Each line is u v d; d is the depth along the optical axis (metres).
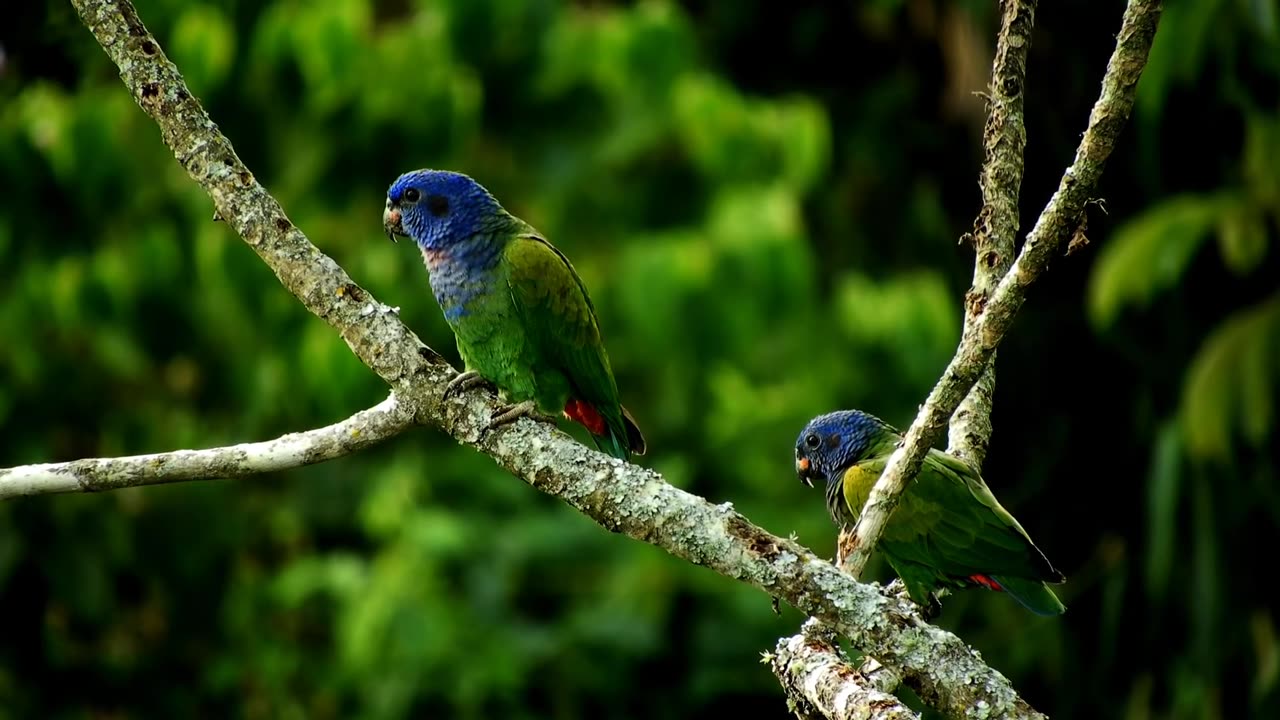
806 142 14.17
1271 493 11.66
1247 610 11.80
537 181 14.51
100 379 15.04
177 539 15.27
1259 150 11.30
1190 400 10.94
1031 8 5.82
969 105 13.79
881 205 15.58
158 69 5.93
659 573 13.90
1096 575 13.51
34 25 10.69
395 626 12.98
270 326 14.09
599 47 14.34
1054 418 14.26
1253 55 11.39
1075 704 13.28
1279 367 10.86
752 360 14.48
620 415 8.20
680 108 14.12
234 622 15.34
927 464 7.68
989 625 13.65
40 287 14.35
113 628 15.45
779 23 15.87
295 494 15.25
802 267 13.81
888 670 5.38
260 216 5.95
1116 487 13.92
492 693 13.35
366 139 13.93
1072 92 13.52
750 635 14.12
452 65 14.05
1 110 13.90
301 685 15.09
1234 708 12.13
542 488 5.76
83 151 13.80
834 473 8.80
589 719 14.30
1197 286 12.85
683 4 16.19
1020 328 14.20
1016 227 5.89
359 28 13.74
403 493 13.72
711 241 13.77
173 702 15.55
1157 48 11.33
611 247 14.40
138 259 14.30
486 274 7.77
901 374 14.41
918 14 14.54
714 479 14.60
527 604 14.16
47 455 14.88
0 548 14.44
